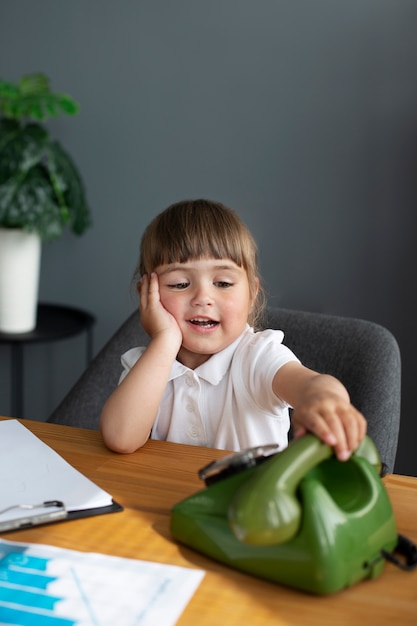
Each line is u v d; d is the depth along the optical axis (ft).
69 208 7.67
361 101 7.32
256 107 7.68
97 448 3.22
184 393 3.99
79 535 2.38
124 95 8.12
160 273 3.86
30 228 7.34
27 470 2.85
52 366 8.89
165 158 8.09
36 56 8.37
